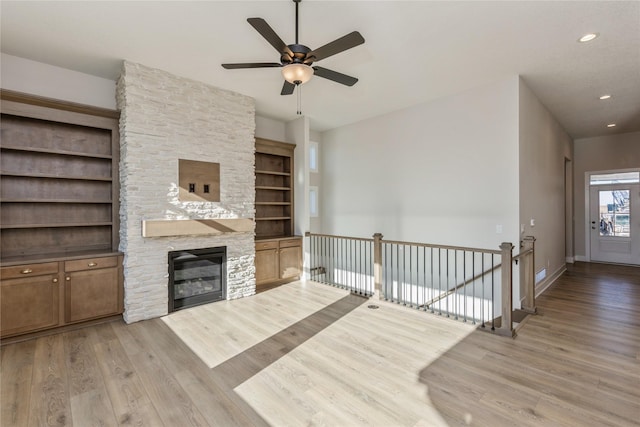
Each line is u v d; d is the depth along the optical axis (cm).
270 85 439
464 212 464
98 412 212
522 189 418
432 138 501
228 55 354
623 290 500
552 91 456
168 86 395
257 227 583
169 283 400
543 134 512
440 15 281
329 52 255
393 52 346
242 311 411
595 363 272
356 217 626
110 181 408
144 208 376
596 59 362
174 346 309
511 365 269
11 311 309
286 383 245
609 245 723
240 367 269
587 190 740
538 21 289
